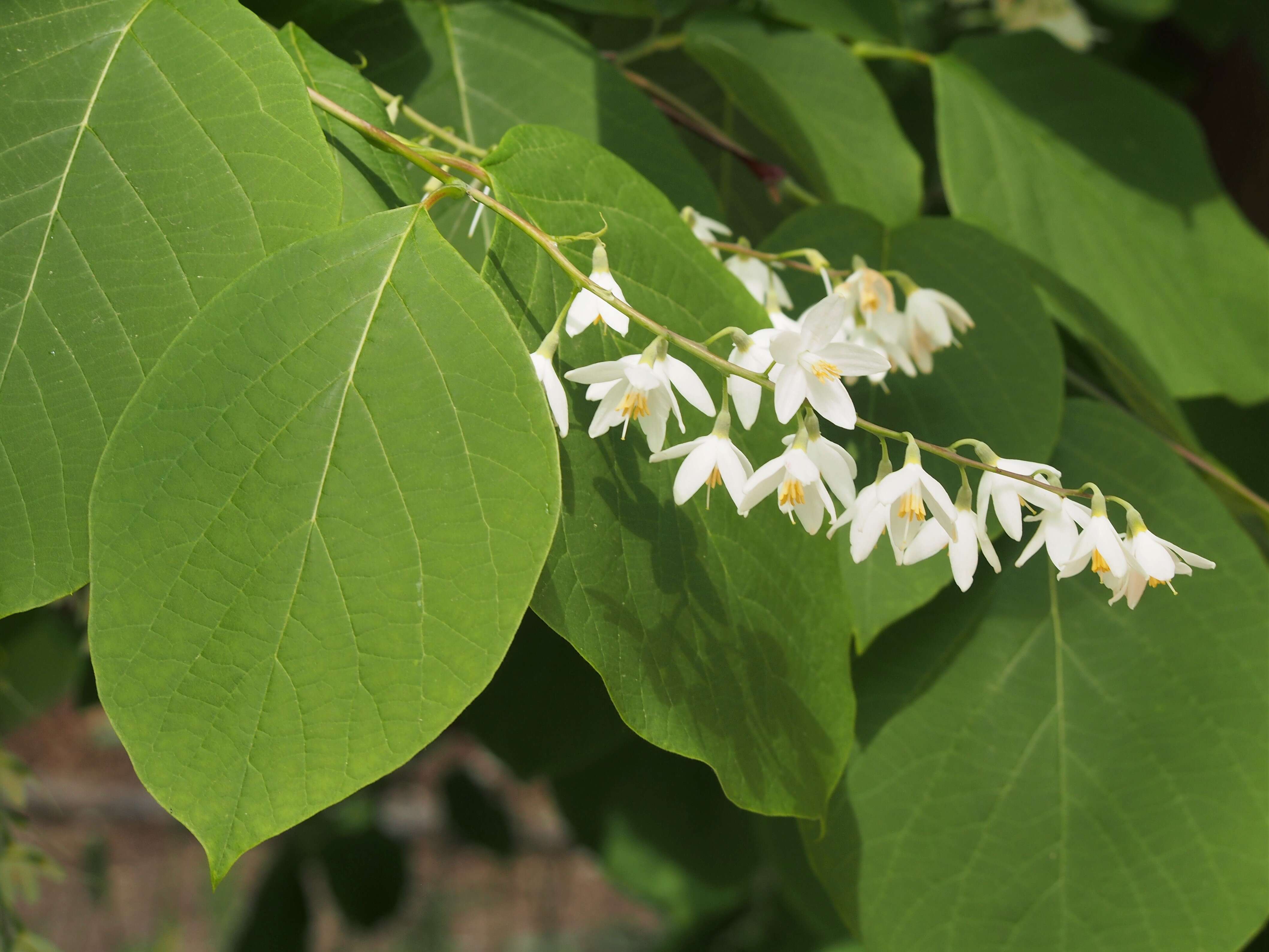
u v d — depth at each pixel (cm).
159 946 152
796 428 43
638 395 38
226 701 36
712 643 40
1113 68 63
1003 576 48
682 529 40
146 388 36
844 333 45
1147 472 49
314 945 120
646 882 111
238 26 40
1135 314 59
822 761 42
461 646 36
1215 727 47
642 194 42
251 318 37
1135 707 47
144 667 36
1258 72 91
